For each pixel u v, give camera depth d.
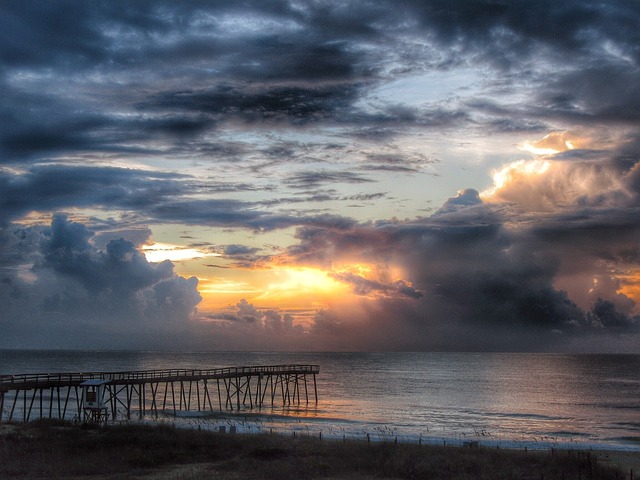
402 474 34.38
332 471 34.94
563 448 53.12
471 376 198.75
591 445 55.91
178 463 36.91
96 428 46.88
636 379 186.12
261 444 42.00
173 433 44.62
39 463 34.66
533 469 36.84
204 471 33.75
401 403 105.94
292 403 99.50
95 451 38.31
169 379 72.00
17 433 43.31
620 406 105.50
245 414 76.12
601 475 35.88
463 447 45.19
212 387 133.25
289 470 33.97
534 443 56.38
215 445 41.31
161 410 77.31
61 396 105.06
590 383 166.25
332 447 41.50
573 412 95.06
